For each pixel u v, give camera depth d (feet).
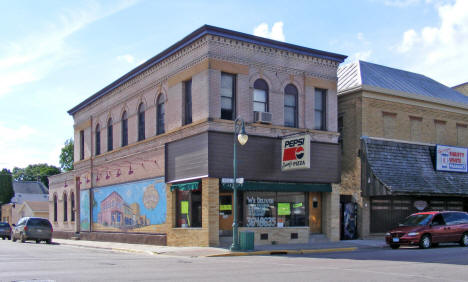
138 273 41.50
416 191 87.10
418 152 95.81
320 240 81.87
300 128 81.20
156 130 88.17
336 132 85.05
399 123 94.99
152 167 88.33
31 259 56.75
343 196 88.48
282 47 80.64
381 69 106.42
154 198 87.10
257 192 77.30
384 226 90.68
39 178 343.87
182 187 77.87
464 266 47.11
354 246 75.25
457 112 104.42
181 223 80.18
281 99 80.02
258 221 76.89
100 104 113.50
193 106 76.54
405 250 69.10
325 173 82.84
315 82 84.07
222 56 74.64
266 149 76.95
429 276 39.73
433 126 100.32
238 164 74.08
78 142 126.72
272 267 47.06
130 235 95.20
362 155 89.25
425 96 98.27
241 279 37.47
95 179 114.83
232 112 75.77
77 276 39.06
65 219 136.87
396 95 94.17
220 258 59.93
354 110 91.56
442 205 99.35
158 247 78.69
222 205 74.74
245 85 76.48
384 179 86.43
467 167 101.45
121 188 100.78
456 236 73.82
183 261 54.75
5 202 283.18
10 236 138.21
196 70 76.23
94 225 114.01
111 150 107.14
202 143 73.56
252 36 76.89
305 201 82.33
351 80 97.14
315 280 37.09
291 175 78.89
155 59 87.92
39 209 224.33
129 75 98.17
